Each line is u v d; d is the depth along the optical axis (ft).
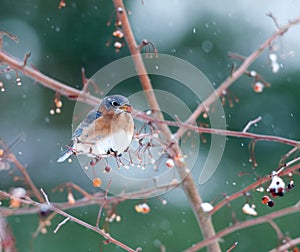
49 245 38.29
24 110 54.19
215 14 52.90
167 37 52.90
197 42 52.75
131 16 52.80
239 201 42.52
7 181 38.17
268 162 48.19
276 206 41.37
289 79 50.29
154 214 41.22
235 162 48.24
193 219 41.09
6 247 22.16
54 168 49.39
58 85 24.49
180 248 39.09
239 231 40.14
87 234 39.22
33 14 53.93
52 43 54.03
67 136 52.80
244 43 52.24
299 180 42.91
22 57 53.62
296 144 22.66
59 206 24.41
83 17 53.31
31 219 39.96
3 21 53.88
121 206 41.06
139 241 39.27
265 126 50.11
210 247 24.29
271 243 39.09
